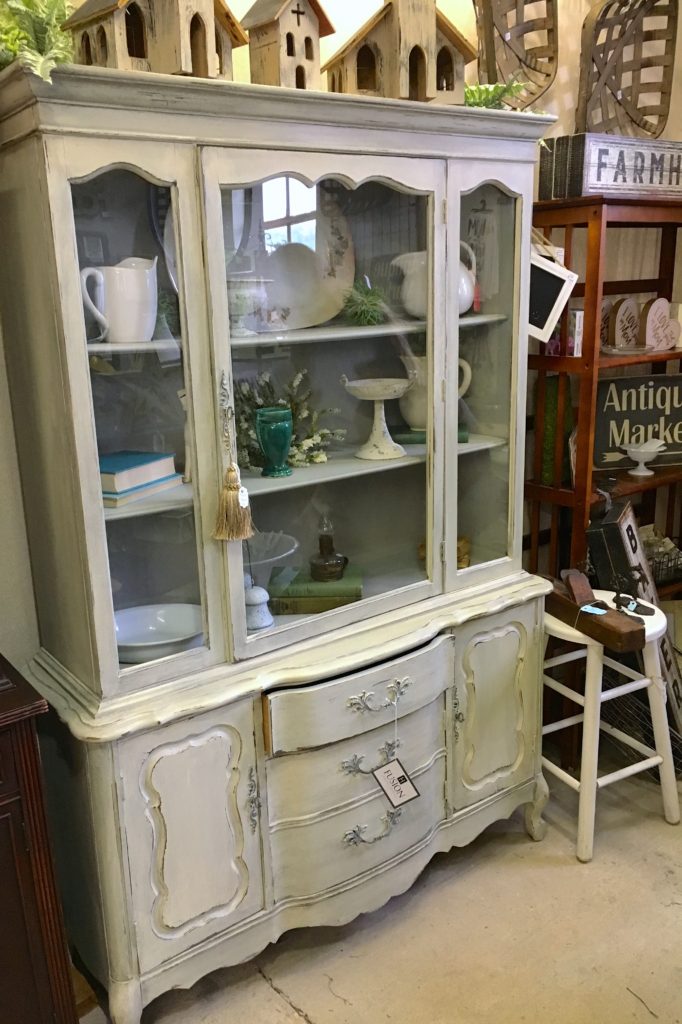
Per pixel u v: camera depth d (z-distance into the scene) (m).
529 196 1.86
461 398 1.88
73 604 1.50
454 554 1.94
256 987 1.76
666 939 1.85
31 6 1.27
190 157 1.37
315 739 1.65
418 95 1.65
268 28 1.49
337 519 1.79
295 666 1.65
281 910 1.75
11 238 1.42
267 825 1.68
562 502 2.39
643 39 2.52
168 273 1.42
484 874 2.07
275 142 1.45
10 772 1.35
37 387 1.46
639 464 2.61
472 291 1.83
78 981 1.73
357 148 1.55
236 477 1.52
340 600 1.77
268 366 1.63
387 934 1.89
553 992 1.72
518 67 2.26
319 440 1.76
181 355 1.46
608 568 2.29
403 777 1.79
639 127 2.61
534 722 2.12
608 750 2.58
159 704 1.50
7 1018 1.44
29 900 1.42
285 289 1.61
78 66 1.21
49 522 1.54
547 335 2.12
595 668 2.01
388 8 1.58
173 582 1.56
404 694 1.77
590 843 2.09
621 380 2.62
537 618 2.06
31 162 1.28
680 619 2.70
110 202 1.34
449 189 1.71
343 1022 1.67
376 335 1.75
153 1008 1.71
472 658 1.94
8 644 1.76
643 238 2.80
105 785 1.46
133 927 1.54
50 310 1.33
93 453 1.39
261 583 1.69
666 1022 1.64
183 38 1.32
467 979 1.76
